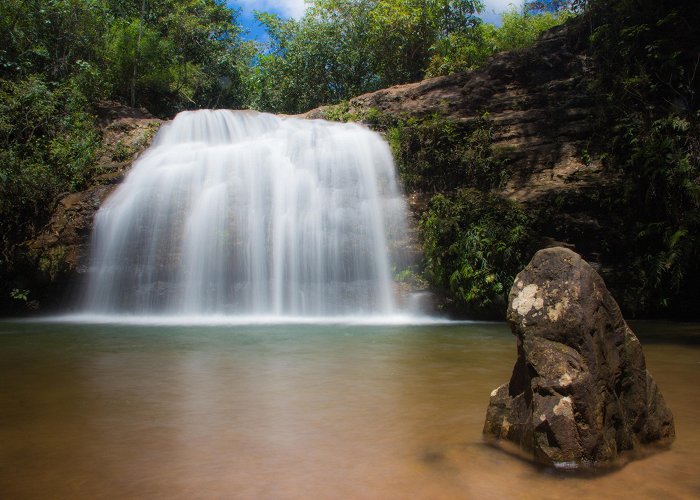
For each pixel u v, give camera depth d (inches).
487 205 513.7
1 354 257.4
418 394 176.4
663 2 577.6
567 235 504.7
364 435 134.1
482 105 634.8
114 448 124.6
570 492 101.5
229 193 512.4
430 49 941.8
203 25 1106.7
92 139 685.3
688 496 100.0
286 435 134.2
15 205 570.6
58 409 157.6
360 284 498.3
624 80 557.0
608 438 117.0
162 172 540.4
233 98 1160.2
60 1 806.5
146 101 972.6
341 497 99.0
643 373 132.0
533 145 574.2
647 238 492.7
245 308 487.5
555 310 123.9
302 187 521.7
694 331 372.8
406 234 527.5
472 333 353.1
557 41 660.1
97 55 842.8
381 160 573.0
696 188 472.4
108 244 520.4
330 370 217.0
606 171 536.1
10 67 756.0
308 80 1086.4
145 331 359.3
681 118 526.6
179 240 502.9
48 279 519.2
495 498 98.8
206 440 130.3
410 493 101.0
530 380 123.3
